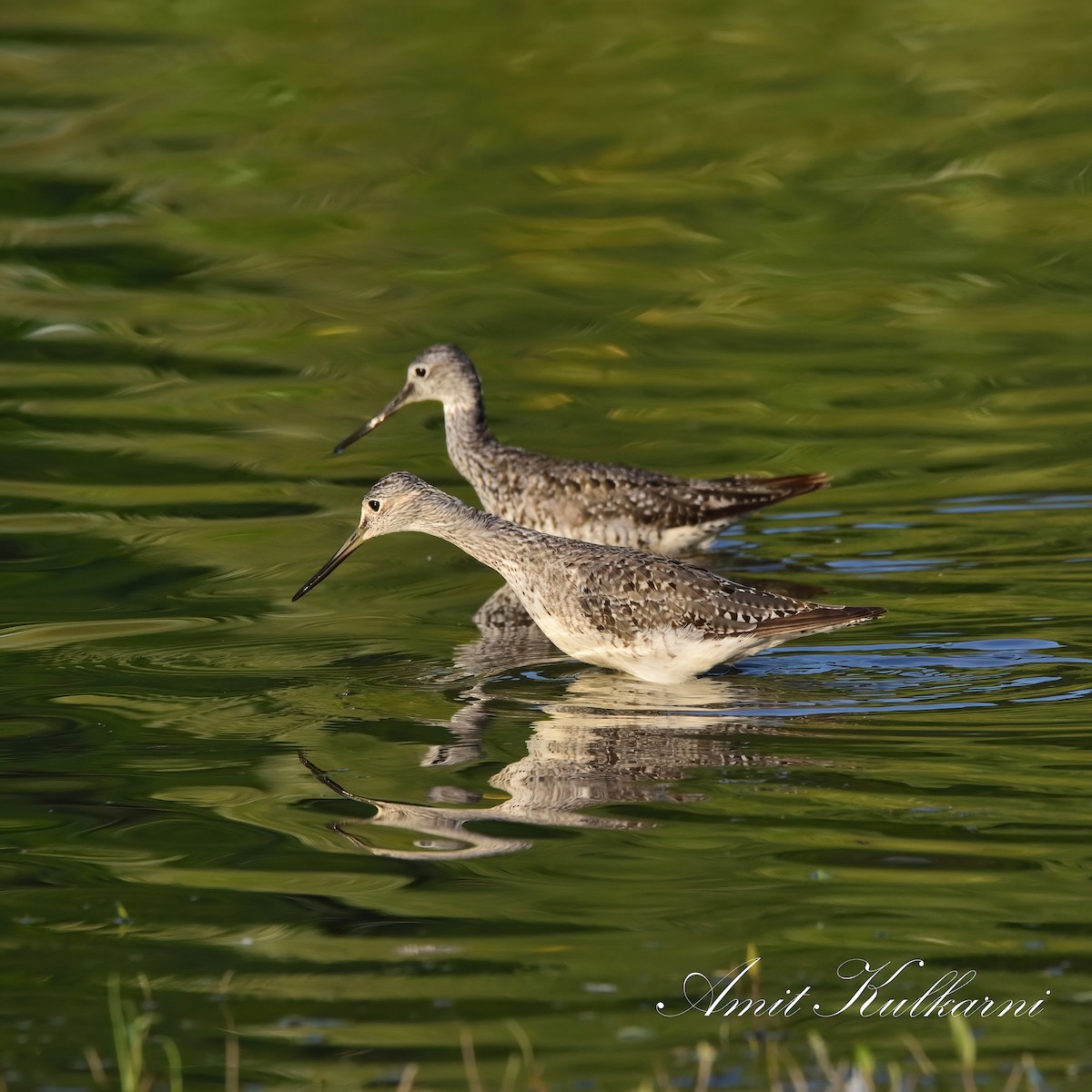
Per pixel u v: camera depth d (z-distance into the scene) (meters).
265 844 9.80
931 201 25.11
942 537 15.40
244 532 16.14
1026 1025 7.74
